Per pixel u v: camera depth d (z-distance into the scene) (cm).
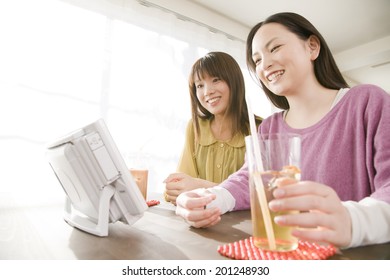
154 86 192
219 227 52
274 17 75
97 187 48
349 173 72
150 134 188
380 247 39
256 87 259
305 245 40
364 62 306
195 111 130
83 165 47
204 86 118
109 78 175
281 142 39
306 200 34
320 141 77
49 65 156
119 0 184
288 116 90
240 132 118
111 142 48
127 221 51
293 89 77
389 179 54
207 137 124
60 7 162
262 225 38
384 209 40
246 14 241
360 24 254
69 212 59
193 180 79
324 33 271
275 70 74
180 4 215
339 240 34
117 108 177
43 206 75
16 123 144
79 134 47
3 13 146
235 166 114
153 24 198
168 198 75
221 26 242
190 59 216
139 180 75
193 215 49
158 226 53
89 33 170
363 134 69
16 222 57
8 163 140
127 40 184
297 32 74
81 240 45
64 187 57
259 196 38
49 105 154
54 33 159
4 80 143
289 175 38
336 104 76
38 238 46
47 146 55
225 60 117
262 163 38
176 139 202
